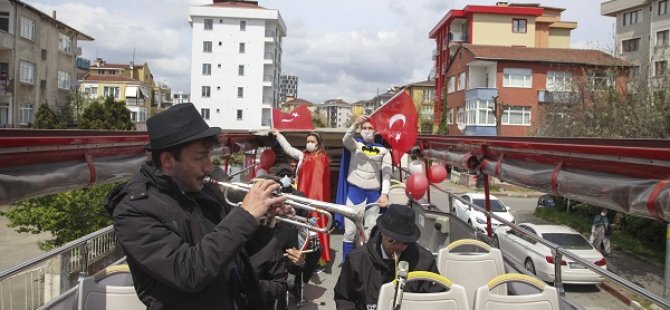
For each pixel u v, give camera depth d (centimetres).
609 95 1953
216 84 5894
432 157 836
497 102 3612
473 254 484
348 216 254
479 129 3741
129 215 187
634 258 1636
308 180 688
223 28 5869
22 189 259
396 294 328
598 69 2444
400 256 379
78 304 326
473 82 3981
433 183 734
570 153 376
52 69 3572
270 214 250
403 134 684
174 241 185
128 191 196
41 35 3412
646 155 290
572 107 2295
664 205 266
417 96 6712
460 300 350
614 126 1816
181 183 207
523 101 3719
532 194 3394
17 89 3147
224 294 211
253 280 234
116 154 383
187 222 197
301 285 554
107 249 669
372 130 655
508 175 499
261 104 5906
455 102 4316
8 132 269
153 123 200
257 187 199
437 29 5191
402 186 787
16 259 1709
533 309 373
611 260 1611
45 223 1237
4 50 3072
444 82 4862
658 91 1731
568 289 1023
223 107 5903
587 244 1338
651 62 2216
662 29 3688
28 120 3288
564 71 3631
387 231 360
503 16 4631
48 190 284
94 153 344
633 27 4062
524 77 3722
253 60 5888
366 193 654
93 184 336
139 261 182
